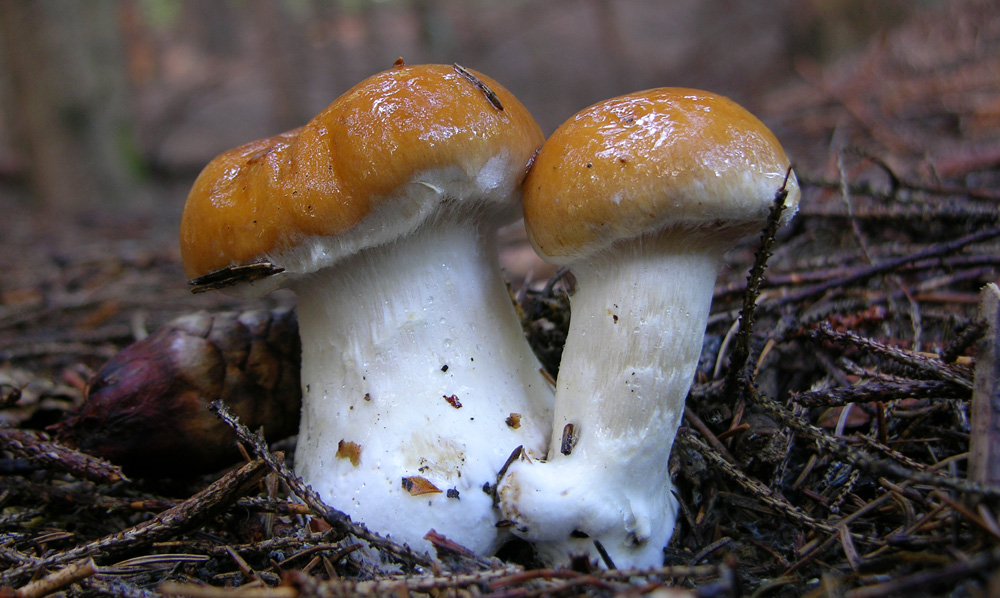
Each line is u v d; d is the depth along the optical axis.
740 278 0.31
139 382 0.22
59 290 0.46
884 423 0.22
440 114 0.19
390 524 0.20
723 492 0.22
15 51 0.97
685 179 0.18
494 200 0.20
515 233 0.50
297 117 1.40
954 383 0.20
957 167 0.40
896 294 0.27
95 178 1.04
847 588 0.18
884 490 0.21
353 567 0.20
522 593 0.17
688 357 0.19
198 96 1.66
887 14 0.91
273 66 1.40
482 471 0.20
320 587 0.17
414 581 0.18
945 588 0.17
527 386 0.21
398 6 1.55
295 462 0.22
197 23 2.05
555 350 0.25
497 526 0.20
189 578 0.20
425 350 0.21
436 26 1.38
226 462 0.24
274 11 1.38
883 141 0.52
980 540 0.17
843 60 0.88
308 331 0.22
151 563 0.20
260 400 0.23
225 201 0.20
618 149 0.18
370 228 0.19
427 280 0.21
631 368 0.19
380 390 0.20
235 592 0.17
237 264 0.20
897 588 0.16
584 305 0.20
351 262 0.20
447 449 0.20
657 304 0.19
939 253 0.26
